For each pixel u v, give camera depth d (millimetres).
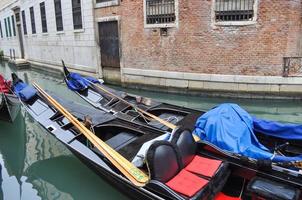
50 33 17078
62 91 12008
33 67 20891
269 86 9422
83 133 5316
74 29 14406
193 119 6258
